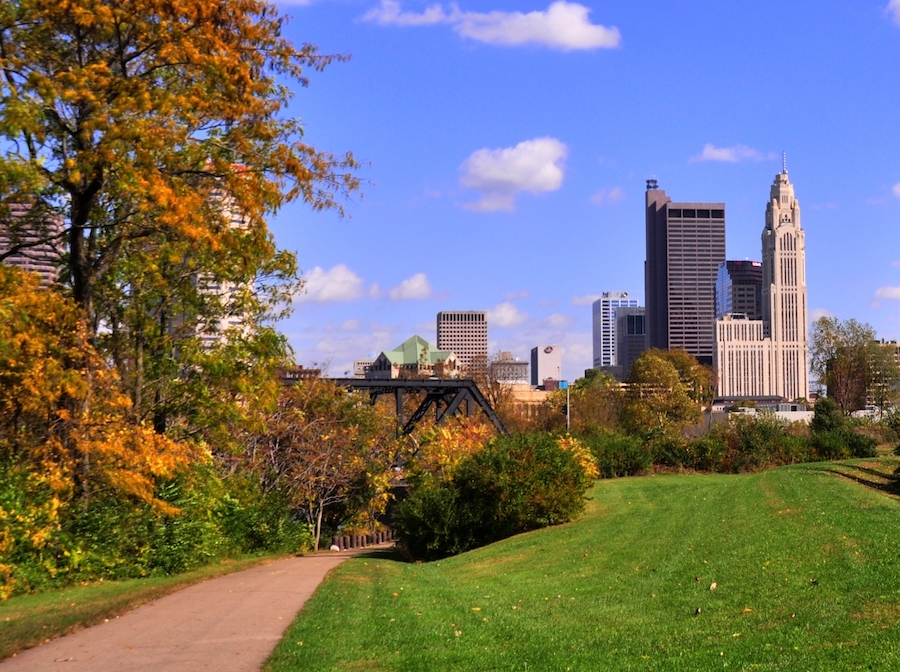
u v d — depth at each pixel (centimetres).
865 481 2391
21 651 1039
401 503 2602
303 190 2083
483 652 947
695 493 2759
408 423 5356
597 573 1583
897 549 1220
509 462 2508
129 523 1962
